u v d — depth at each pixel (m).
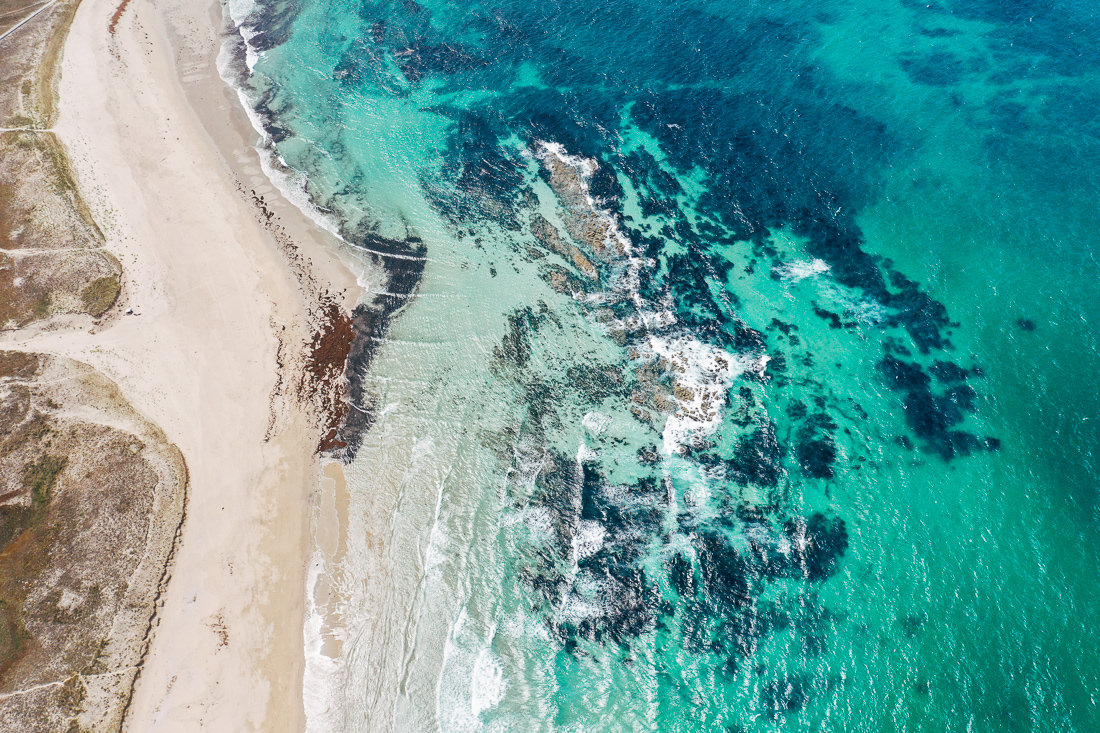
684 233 44.91
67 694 28.12
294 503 34.25
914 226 43.91
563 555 32.28
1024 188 44.94
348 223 47.19
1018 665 28.02
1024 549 30.98
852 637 29.47
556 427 36.53
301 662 29.62
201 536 32.84
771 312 40.75
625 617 30.47
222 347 40.12
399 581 31.81
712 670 29.03
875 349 38.66
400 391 38.47
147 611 30.45
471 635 30.11
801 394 37.19
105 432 36.19
